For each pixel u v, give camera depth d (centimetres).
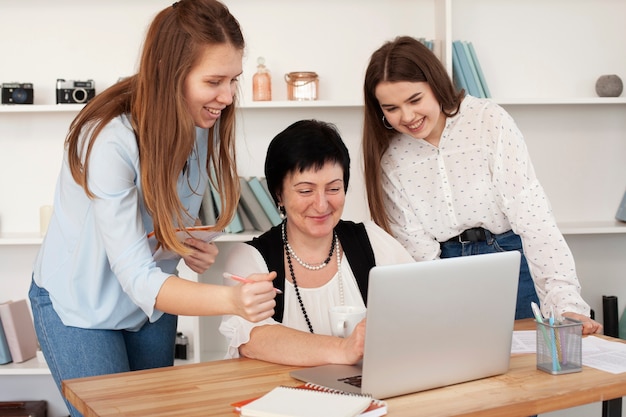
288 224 203
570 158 355
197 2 173
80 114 180
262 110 344
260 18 343
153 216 177
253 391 155
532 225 227
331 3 344
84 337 189
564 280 222
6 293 346
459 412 143
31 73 340
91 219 184
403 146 246
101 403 149
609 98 324
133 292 167
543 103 322
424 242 247
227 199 195
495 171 232
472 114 237
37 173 343
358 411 137
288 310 197
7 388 349
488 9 349
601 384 159
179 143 173
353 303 201
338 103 316
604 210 357
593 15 352
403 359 152
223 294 159
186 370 172
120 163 172
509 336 167
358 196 351
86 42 340
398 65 226
